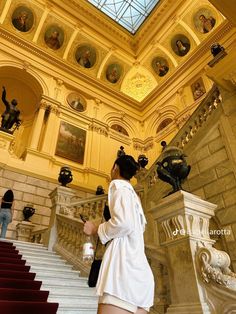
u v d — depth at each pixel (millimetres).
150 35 17172
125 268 1352
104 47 17094
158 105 17047
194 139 6281
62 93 14961
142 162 9195
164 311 2609
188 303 2262
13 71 13828
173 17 15945
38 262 4746
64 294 3590
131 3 16344
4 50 13562
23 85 14633
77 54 16641
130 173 1827
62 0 15414
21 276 3900
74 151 13469
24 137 14062
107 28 17188
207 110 6312
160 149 15414
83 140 14242
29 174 10961
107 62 17531
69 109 14492
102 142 15000
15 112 11391
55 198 6961
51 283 3934
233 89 5758
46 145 12430
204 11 14875
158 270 2855
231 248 4801
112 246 1445
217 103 6117
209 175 5688
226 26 13742
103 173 13508
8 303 2842
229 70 5656
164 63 17484
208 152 5891
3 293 3135
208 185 5633
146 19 17125
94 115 15750
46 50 14891
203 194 5664
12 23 14477
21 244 6074
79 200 7047
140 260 1426
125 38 17844
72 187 11914
